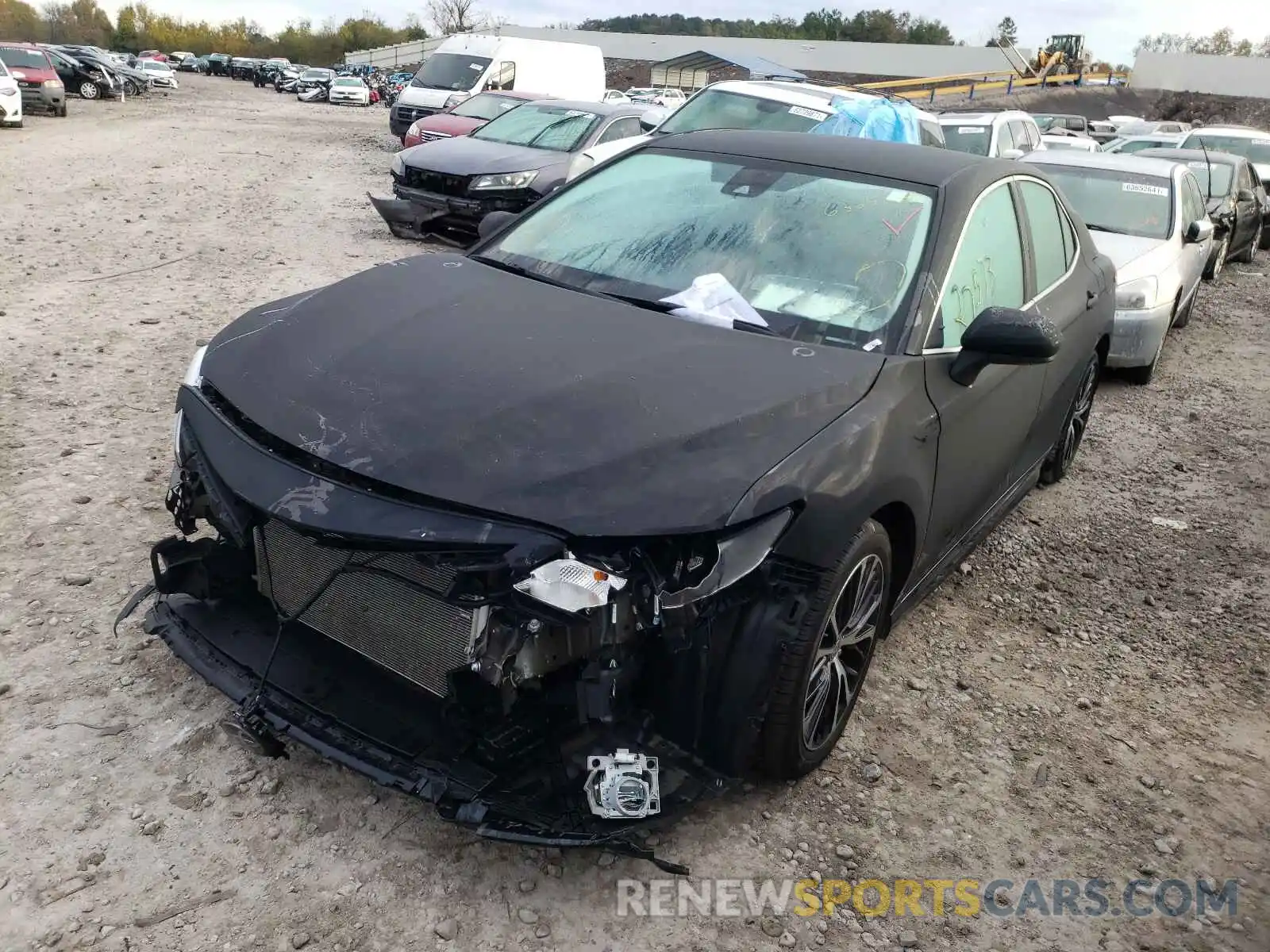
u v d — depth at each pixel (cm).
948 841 286
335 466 240
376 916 238
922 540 318
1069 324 434
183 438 286
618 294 330
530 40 2041
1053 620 416
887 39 9831
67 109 2728
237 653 275
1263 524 536
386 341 284
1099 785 317
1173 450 647
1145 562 481
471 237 999
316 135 2539
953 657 381
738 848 273
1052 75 4841
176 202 1215
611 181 396
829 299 319
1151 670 387
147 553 382
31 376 559
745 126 1067
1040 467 486
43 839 249
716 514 229
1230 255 1393
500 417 246
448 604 238
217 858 250
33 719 288
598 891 254
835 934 251
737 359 283
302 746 272
